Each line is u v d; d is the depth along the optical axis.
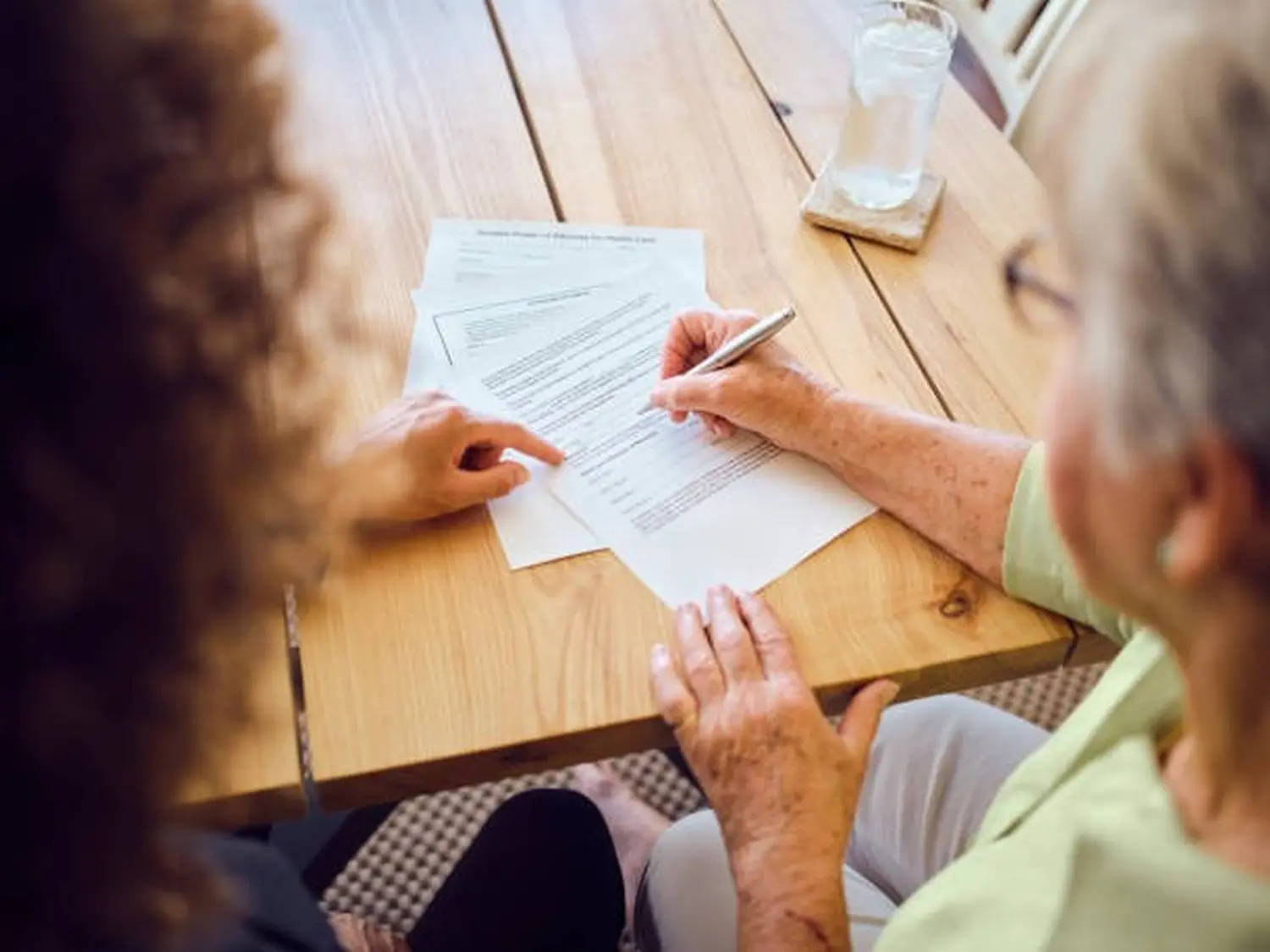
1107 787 0.55
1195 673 0.47
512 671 0.72
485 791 1.43
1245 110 0.35
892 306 0.94
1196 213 0.36
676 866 0.95
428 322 0.90
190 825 0.43
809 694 0.73
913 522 0.80
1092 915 0.51
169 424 0.32
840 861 0.73
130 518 0.32
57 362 0.30
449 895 1.00
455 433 0.78
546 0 1.17
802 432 0.82
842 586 0.78
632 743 0.73
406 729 0.70
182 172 0.31
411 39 1.11
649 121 1.06
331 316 0.39
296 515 0.37
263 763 0.67
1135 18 0.39
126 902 0.36
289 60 0.36
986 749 0.98
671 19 1.16
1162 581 0.45
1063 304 0.44
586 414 0.85
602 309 0.92
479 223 0.96
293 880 0.57
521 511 0.80
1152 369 0.38
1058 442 0.46
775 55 1.14
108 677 0.33
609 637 0.74
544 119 1.05
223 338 0.33
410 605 0.74
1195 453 0.39
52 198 0.29
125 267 0.30
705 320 0.87
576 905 1.00
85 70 0.29
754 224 0.99
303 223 0.36
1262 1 0.36
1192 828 0.51
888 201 1.00
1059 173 0.40
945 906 0.62
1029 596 0.77
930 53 0.94
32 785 0.33
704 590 0.77
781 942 0.71
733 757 0.72
